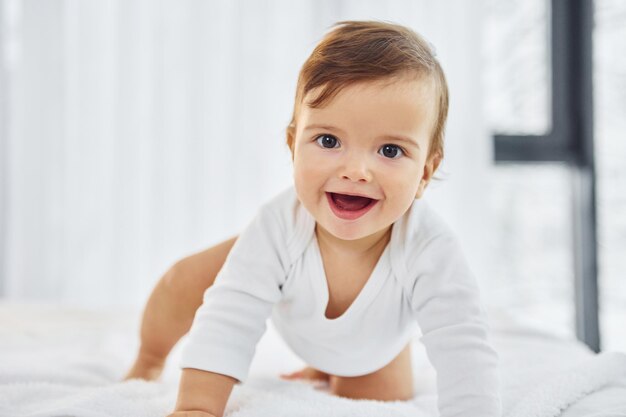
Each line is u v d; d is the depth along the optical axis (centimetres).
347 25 77
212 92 188
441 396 72
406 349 92
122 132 184
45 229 183
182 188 188
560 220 217
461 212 191
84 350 111
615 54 217
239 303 77
